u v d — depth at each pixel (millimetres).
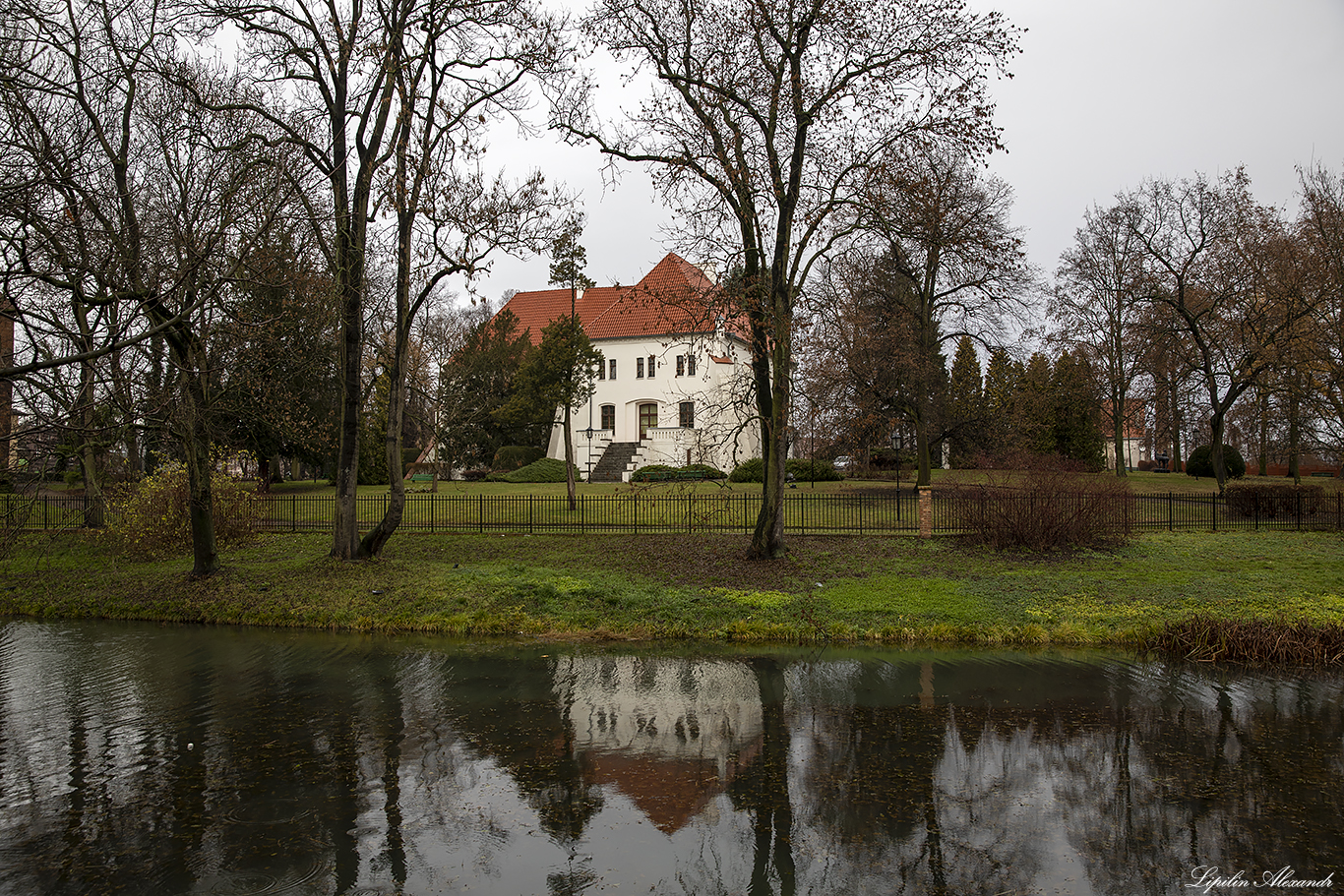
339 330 17844
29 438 12117
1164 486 33438
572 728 8984
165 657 12148
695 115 15594
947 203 15914
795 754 8133
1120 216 34375
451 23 15695
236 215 13492
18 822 6691
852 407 28094
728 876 5773
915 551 17609
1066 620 12898
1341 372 22609
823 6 14719
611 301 50406
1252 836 6293
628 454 42156
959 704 9672
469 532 20828
